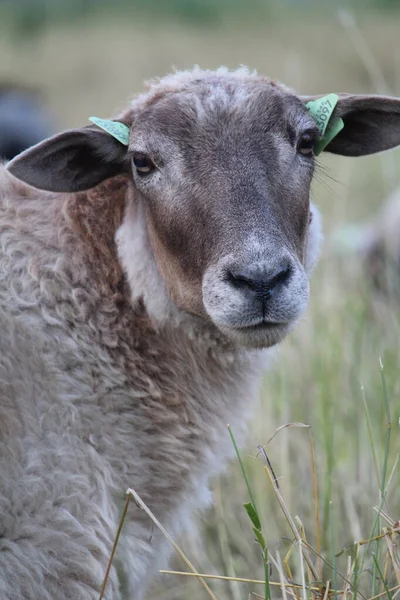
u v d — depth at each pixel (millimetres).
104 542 7977
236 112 8336
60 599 7816
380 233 18562
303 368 12945
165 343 8586
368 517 10336
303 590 7770
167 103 8492
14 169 8336
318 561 8672
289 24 49562
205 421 8805
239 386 9133
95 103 36562
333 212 21484
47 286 8281
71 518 7734
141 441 8391
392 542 8398
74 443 7918
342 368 12758
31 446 7758
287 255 7797
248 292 7641
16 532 7648
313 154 8766
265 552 7648
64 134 8562
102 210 8727
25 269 8297
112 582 8055
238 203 7930
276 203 8109
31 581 7680
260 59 41188
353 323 14062
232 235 7797
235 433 9219
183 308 8461
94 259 8539
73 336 8227
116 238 8586
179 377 8641
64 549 7750
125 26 52062
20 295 8180
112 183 8914
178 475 8586
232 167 8109
